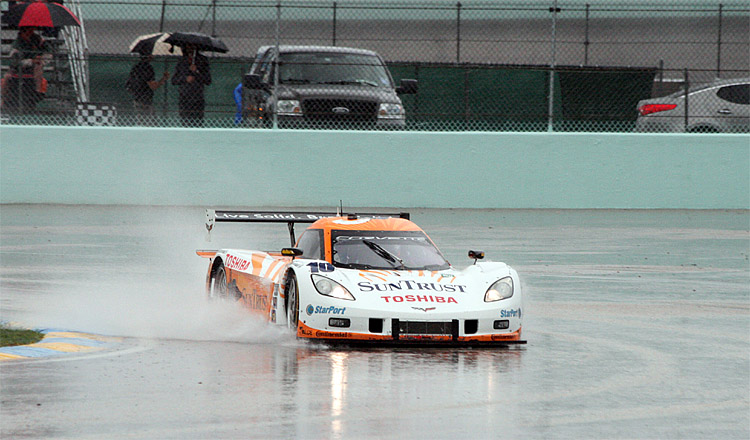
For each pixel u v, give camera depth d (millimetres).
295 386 24703
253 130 79188
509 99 83812
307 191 79938
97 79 88250
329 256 33312
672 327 35031
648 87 83688
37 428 20422
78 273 46281
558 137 81188
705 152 82062
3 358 27719
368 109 78875
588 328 34688
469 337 30312
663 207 82062
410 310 29969
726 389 25359
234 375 25938
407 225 35656
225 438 19844
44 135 78188
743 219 75438
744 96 83500
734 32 103062
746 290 44188
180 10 93875
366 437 20109
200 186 79250
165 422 21031
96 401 22812
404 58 100438
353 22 99312
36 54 80438
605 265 51438
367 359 28500
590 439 20281
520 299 31438
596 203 81812
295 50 79188
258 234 63719
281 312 32531
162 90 85062
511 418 21875
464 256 53062
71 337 31125
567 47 104125
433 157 80625
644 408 23094
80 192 78688
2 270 46562
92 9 94000
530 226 68500
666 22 103125
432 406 22844
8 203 78312
